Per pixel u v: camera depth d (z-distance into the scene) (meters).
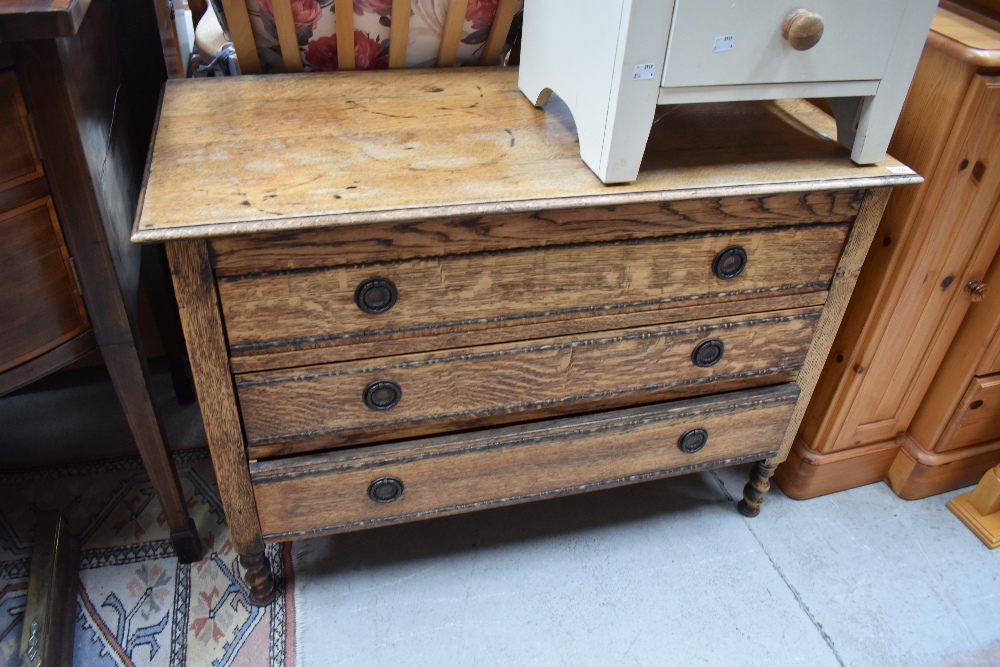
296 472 1.02
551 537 1.37
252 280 0.85
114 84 1.12
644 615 1.25
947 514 1.47
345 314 0.91
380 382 0.98
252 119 1.01
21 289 0.85
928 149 1.09
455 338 0.98
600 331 1.04
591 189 0.90
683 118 1.11
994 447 1.47
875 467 1.50
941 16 1.12
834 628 1.25
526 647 1.19
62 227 0.86
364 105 1.07
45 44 0.74
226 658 1.15
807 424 1.42
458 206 0.85
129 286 1.01
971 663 1.21
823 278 1.09
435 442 1.06
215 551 1.31
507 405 1.08
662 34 0.81
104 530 1.33
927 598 1.30
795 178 0.96
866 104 0.95
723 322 1.09
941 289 1.23
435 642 1.19
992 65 0.98
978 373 1.32
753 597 1.29
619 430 1.14
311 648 1.17
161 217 0.80
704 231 0.98
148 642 1.17
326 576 1.28
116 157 1.06
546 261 0.94
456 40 1.18
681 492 1.47
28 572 1.24
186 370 1.54
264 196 0.85
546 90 1.07
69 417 1.54
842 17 0.86
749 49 0.86
